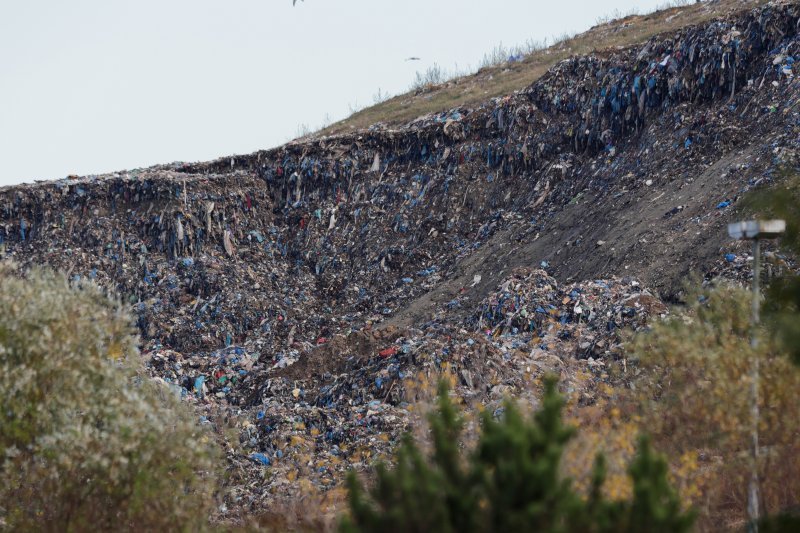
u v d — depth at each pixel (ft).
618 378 171.32
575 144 409.28
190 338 380.58
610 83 403.75
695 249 267.80
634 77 392.27
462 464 82.94
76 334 118.62
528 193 412.36
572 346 244.01
